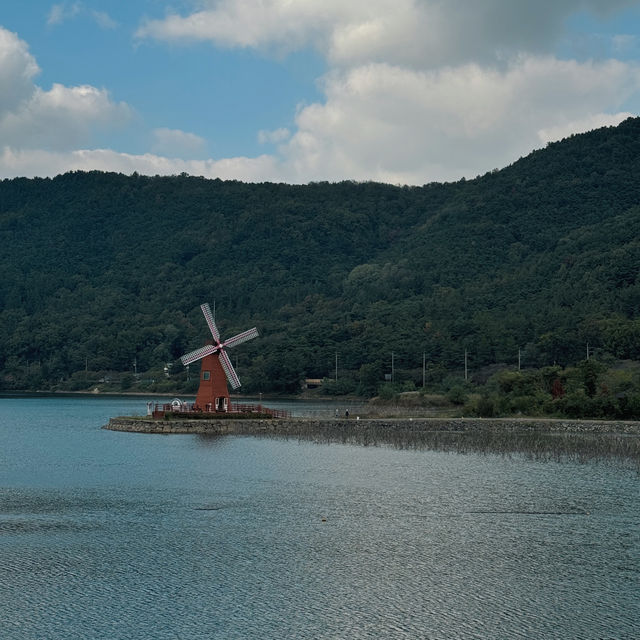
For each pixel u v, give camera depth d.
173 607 43.50
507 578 48.03
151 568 49.78
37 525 59.88
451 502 67.50
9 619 41.88
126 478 79.88
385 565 50.38
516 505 66.31
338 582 47.34
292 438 114.44
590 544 54.81
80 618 42.03
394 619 42.03
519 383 158.00
